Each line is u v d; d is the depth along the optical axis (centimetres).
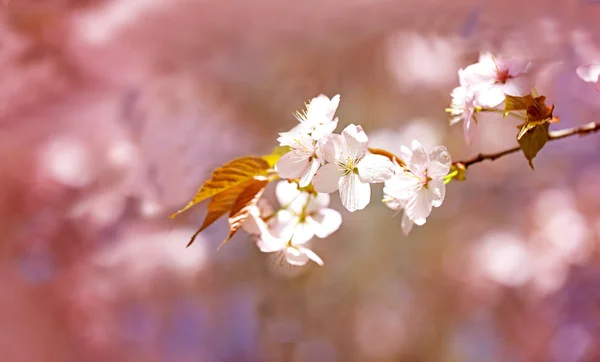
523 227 150
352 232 149
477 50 85
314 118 74
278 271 137
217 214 76
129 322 123
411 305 154
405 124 134
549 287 143
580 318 139
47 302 119
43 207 111
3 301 116
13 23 97
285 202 77
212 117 117
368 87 126
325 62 115
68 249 114
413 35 97
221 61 108
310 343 145
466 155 135
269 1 98
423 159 74
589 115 94
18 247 113
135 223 113
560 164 144
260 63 111
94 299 120
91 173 110
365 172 73
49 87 104
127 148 110
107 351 123
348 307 150
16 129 105
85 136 109
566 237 144
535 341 142
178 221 116
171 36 103
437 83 120
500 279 147
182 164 113
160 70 107
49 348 119
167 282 121
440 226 154
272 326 141
